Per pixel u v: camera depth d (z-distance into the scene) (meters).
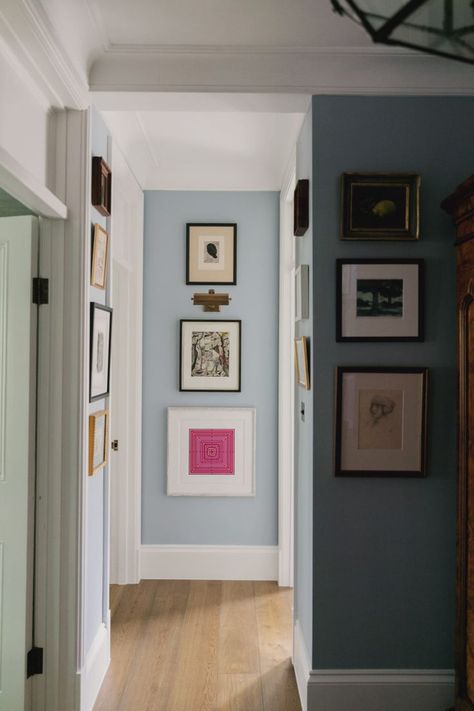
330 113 2.43
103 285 2.73
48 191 2.11
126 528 3.95
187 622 3.35
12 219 2.30
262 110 2.58
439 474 2.42
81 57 2.21
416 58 2.39
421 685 2.37
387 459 2.40
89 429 2.46
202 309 4.09
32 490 2.31
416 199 2.38
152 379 4.08
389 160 2.43
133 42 2.30
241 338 4.09
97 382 2.60
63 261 2.34
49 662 2.31
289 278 4.02
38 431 2.34
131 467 3.98
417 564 2.41
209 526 4.07
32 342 2.30
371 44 2.32
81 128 2.36
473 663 2.14
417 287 2.41
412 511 2.41
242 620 3.39
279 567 3.97
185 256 4.10
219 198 4.09
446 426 2.43
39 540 2.33
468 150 2.44
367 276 2.41
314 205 2.43
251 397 4.09
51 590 2.32
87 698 2.42
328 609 2.39
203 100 2.47
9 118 1.89
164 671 2.80
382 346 2.42
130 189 3.69
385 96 2.43
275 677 2.75
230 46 2.34
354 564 2.40
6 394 2.29
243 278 4.09
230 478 4.08
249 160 3.92
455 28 1.04
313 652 2.39
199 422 4.07
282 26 2.20
